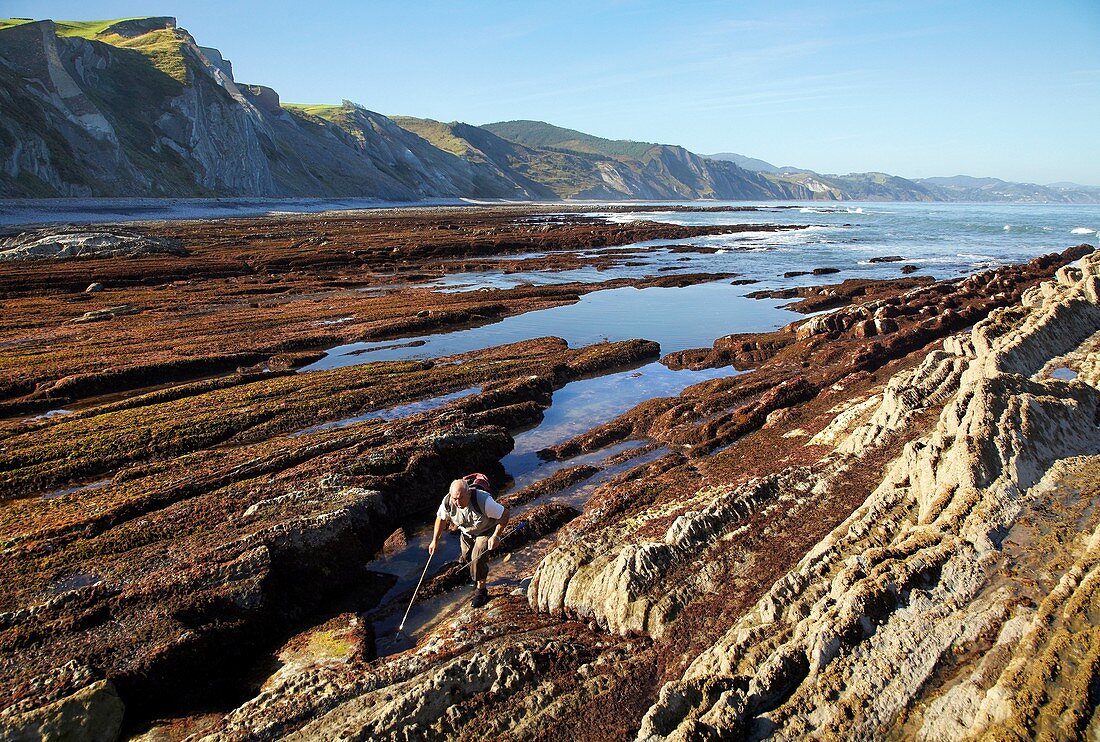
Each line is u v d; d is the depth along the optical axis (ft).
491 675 20.27
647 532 28.96
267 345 76.84
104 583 28.32
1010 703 14.46
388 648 26.48
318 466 40.04
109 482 41.32
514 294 112.47
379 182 613.11
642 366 69.46
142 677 23.36
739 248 192.44
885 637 17.74
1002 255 163.22
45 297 110.52
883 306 75.36
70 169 311.27
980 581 18.74
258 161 461.37
